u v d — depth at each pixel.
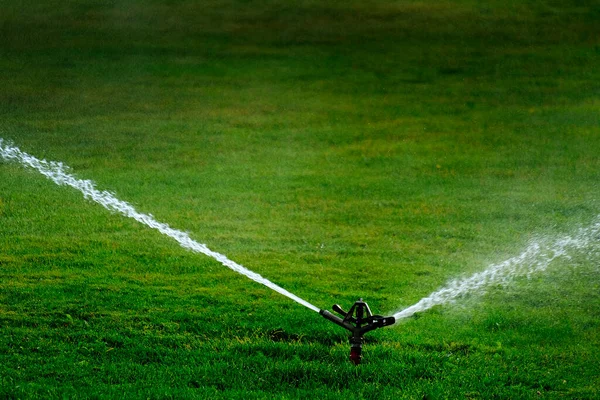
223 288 18.70
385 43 53.00
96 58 46.56
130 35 50.97
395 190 28.56
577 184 29.50
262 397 13.59
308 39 52.94
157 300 17.73
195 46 50.09
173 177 29.28
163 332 16.19
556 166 31.97
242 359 14.93
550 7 59.34
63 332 15.94
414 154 33.69
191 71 45.75
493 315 17.52
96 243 21.69
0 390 13.50
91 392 13.61
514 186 29.23
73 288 18.22
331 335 16.22
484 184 29.50
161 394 13.56
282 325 16.56
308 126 37.59
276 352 15.34
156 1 57.16
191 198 26.86
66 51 47.22
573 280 19.97
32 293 17.77
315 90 43.91
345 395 13.72
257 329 16.38
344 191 28.30
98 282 18.73
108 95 40.72
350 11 57.94
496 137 36.50
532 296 18.86
